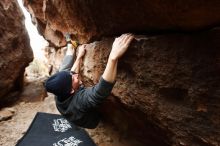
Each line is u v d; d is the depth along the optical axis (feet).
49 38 15.61
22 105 14.70
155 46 5.49
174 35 5.17
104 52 7.24
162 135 6.89
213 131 5.15
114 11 5.75
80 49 8.68
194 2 3.99
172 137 6.35
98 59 7.61
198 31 4.84
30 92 16.61
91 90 6.01
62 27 10.63
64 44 13.82
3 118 12.76
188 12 4.27
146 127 7.54
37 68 26.84
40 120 9.83
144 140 8.63
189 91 5.27
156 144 8.05
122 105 7.73
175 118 5.83
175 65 5.30
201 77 4.97
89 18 7.13
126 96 6.89
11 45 13.96
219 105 4.86
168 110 5.93
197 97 5.17
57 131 9.31
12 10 13.92
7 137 11.26
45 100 15.23
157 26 5.24
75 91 6.48
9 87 14.43
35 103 14.97
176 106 5.74
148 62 5.77
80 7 7.15
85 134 9.21
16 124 12.42
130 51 6.04
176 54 5.21
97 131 10.80
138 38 5.67
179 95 5.66
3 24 13.15
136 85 6.40
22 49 15.23
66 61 8.96
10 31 13.79
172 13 4.51
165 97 5.92
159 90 5.91
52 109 13.51
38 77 21.58
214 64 4.69
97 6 6.23
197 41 4.83
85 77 8.87
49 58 18.99
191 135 5.66
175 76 5.41
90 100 5.90
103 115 11.05
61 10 8.82
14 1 14.29
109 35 6.96
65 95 6.35
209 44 4.67
